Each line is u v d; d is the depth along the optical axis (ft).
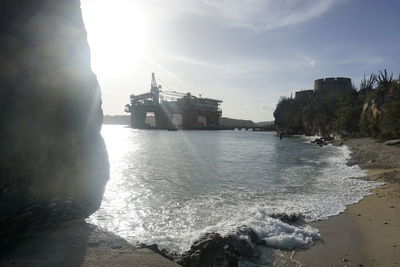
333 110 369.30
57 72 42.09
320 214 47.06
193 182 78.64
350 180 75.97
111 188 66.23
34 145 35.99
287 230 39.04
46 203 32.53
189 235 39.27
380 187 65.98
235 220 44.55
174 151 185.68
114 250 25.35
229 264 28.81
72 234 28.22
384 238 35.99
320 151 170.09
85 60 51.78
